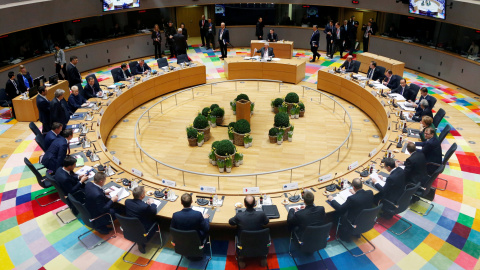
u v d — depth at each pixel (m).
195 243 6.22
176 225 6.29
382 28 19.75
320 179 7.67
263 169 9.98
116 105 12.36
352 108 13.56
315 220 6.35
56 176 7.41
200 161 10.42
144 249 7.12
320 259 6.93
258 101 14.20
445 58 15.51
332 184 7.59
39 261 7.00
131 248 7.21
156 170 9.99
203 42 21.16
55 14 15.09
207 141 11.43
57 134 8.91
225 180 9.53
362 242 7.31
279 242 7.34
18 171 9.89
